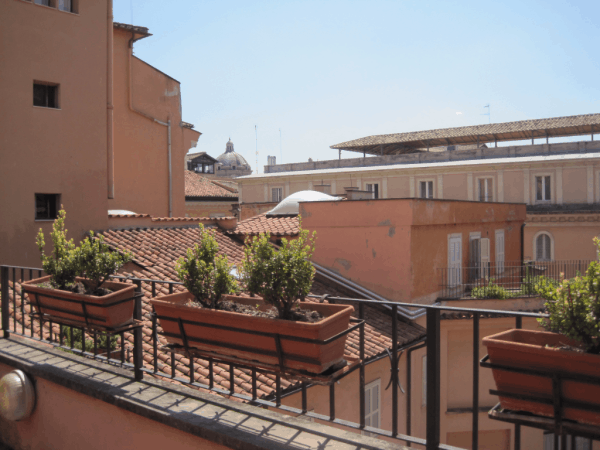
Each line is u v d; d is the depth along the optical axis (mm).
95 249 4738
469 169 37844
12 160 13969
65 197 15148
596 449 9289
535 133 41281
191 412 3609
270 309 3766
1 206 13750
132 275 13469
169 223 18016
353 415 11391
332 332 3023
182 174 25359
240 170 107062
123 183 22109
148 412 3664
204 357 3525
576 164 34594
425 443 3010
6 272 5797
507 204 22891
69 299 4410
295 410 3533
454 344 15844
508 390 2438
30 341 5543
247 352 3271
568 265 28969
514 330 2605
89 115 15734
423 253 16438
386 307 15594
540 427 2334
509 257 23359
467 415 15211
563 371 2236
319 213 17625
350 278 16875
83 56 15586
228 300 4020
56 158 14930
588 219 33531
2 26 13781
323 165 47656
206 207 39094
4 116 13812
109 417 4051
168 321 3637
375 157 45094
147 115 23016
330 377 2953
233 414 3559
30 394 4680
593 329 2244
